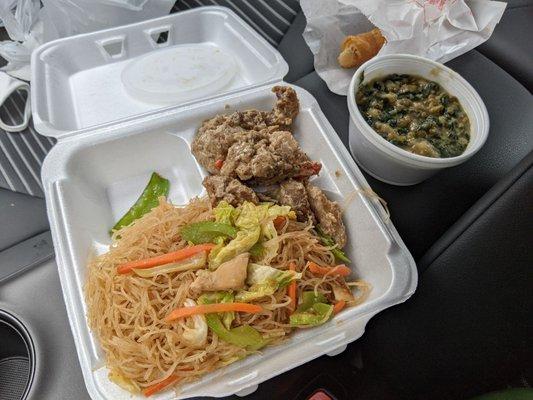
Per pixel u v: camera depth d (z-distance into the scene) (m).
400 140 0.30
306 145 0.36
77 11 0.43
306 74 0.42
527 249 0.27
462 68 0.36
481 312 0.27
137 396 0.24
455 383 0.27
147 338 0.26
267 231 0.30
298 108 0.36
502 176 0.31
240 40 0.44
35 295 0.30
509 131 0.33
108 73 0.43
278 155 0.32
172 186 0.37
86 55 0.42
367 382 0.28
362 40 0.37
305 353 0.26
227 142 0.33
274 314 0.28
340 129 0.37
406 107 0.32
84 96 0.41
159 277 0.29
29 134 0.39
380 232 0.29
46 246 0.33
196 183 0.37
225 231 0.29
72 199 0.31
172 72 0.43
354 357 0.28
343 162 0.33
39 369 0.27
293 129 0.37
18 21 0.41
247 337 0.26
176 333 0.27
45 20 0.42
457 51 0.36
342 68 0.39
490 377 0.27
